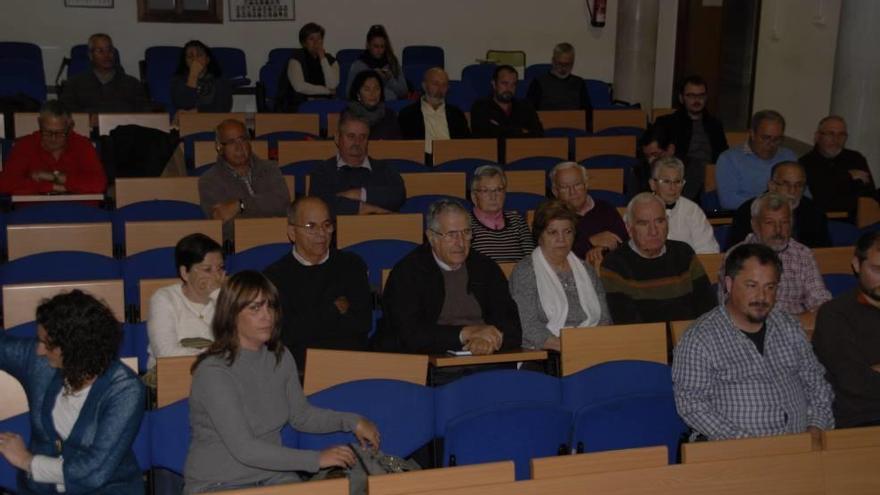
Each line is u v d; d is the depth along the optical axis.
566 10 12.72
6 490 3.17
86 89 9.05
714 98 12.90
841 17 8.28
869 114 8.17
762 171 6.71
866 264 3.76
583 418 3.57
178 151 7.08
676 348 3.63
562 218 4.45
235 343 2.98
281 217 5.73
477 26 12.54
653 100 12.30
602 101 11.22
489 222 5.17
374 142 7.57
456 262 4.27
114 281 4.40
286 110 10.05
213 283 3.98
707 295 4.68
